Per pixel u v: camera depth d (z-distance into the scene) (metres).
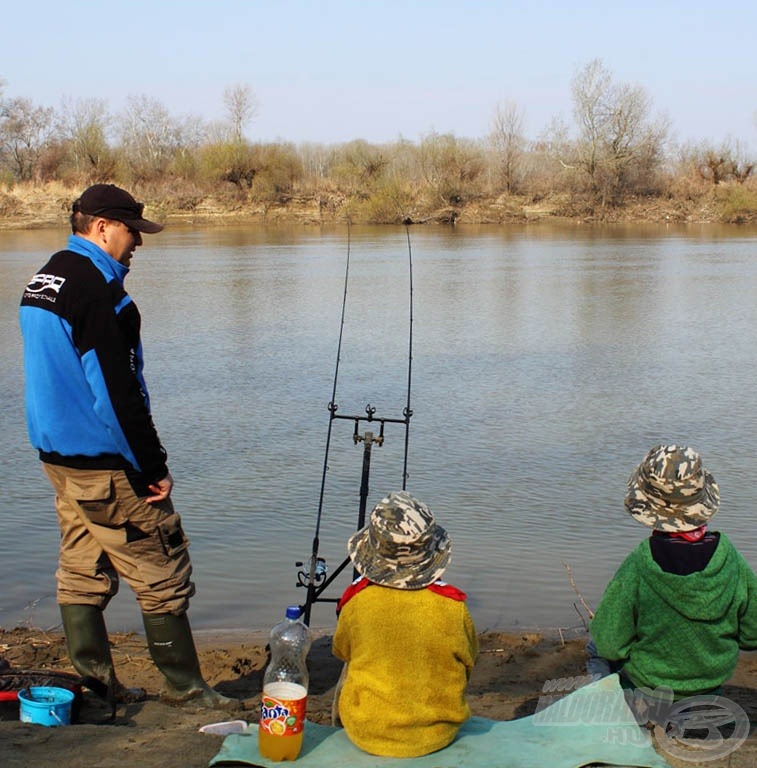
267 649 5.54
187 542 4.25
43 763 3.43
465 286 28.28
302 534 8.34
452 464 10.52
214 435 11.73
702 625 3.49
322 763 3.27
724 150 68.19
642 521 3.53
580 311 23.03
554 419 12.55
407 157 73.69
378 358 17.02
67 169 71.06
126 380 3.90
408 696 3.25
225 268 33.81
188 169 69.56
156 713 4.18
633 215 65.12
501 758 3.26
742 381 14.93
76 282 3.90
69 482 4.03
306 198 66.38
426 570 3.28
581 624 6.44
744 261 36.09
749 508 9.05
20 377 14.88
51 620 6.39
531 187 69.06
